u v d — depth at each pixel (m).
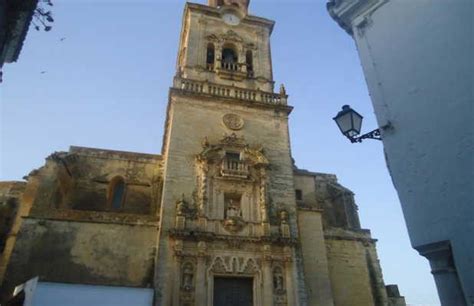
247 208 26.53
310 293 25.47
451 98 5.00
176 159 27.45
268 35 39.31
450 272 4.52
